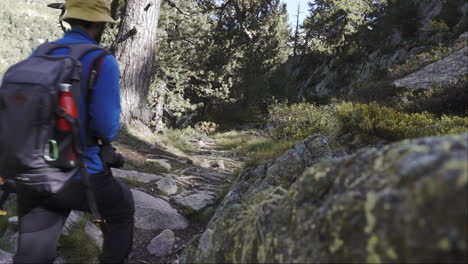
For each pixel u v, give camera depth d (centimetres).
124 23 970
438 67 841
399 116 337
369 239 80
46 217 154
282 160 321
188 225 402
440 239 65
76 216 323
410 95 693
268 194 146
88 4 171
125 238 189
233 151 1077
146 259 318
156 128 1532
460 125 326
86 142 155
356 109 348
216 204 464
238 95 2250
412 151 85
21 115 136
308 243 103
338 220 92
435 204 68
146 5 962
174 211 425
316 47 3394
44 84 137
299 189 124
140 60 965
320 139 324
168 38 1662
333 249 91
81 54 154
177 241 356
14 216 318
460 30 1659
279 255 115
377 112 338
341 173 106
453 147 75
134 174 533
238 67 2195
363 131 325
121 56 955
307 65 3591
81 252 284
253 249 133
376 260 77
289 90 2895
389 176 84
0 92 140
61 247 285
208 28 1752
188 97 1995
